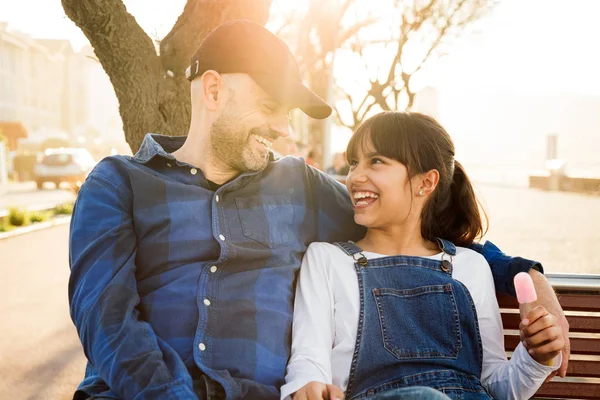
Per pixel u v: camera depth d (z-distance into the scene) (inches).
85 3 129.1
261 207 88.6
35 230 597.3
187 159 90.4
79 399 78.8
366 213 87.5
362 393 80.1
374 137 87.0
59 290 309.6
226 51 84.5
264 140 87.1
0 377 183.8
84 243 81.3
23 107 2650.1
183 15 138.7
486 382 83.7
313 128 744.3
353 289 84.7
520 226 577.3
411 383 79.4
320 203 95.0
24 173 1378.0
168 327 81.4
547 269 356.2
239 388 76.9
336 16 600.1
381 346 81.4
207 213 85.7
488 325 85.0
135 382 72.6
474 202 94.4
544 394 100.0
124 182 85.4
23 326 240.7
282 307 86.1
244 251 84.4
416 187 87.7
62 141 2231.8
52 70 2918.3
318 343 81.5
